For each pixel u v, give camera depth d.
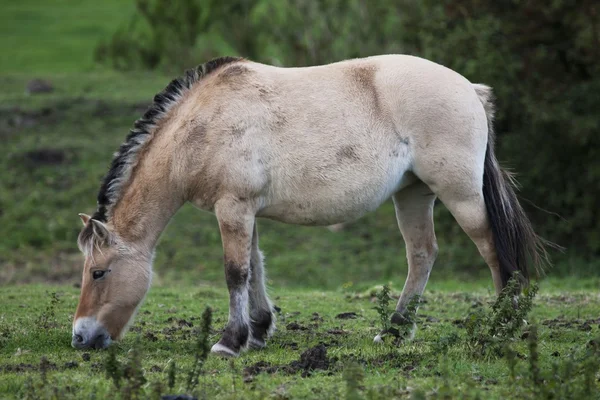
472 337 15.64
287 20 56.34
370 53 52.62
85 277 16.61
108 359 12.72
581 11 38.84
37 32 87.75
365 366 14.80
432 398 12.61
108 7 101.25
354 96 16.77
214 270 38.56
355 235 42.97
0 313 20.64
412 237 18.00
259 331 17.20
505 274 16.91
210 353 16.08
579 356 15.06
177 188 16.80
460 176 16.70
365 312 22.11
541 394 12.46
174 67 62.28
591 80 40.66
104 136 48.09
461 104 16.75
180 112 16.84
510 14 41.06
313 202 16.67
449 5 41.69
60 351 16.44
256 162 16.31
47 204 42.53
